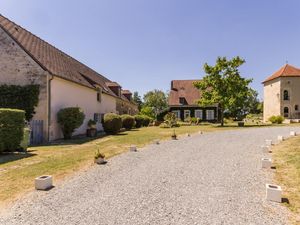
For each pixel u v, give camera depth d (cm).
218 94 3148
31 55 1725
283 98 4309
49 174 778
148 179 726
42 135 1680
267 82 4856
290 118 4234
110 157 1039
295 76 4269
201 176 758
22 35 1975
